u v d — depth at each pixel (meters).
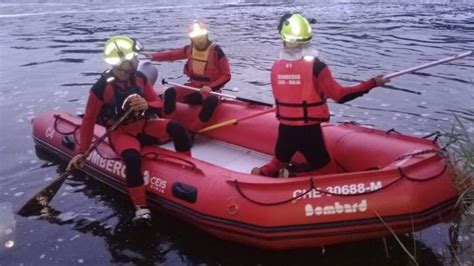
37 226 3.90
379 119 6.12
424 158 3.36
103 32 12.26
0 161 5.05
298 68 3.48
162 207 3.91
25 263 3.46
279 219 3.26
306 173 3.71
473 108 6.42
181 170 3.86
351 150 3.96
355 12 15.23
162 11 15.90
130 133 4.14
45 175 4.74
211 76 5.07
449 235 3.56
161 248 3.61
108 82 3.98
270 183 3.34
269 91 7.36
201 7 16.86
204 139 5.03
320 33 11.79
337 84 3.42
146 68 5.29
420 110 6.40
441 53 9.54
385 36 11.30
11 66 9.09
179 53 5.27
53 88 7.67
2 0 18.08
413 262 3.33
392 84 7.53
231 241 3.64
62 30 12.56
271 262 3.41
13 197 4.36
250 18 14.38
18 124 6.10
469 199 3.34
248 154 4.65
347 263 3.36
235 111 4.88
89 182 4.59
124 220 3.98
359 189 3.23
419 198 3.20
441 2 16.89
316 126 3.60
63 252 3.58
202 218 3.59
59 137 4.98
